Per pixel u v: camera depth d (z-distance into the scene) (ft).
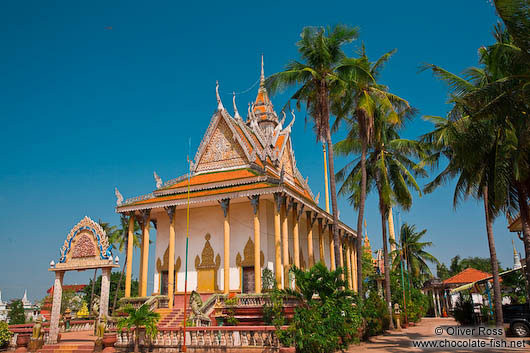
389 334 96.89
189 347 67.62
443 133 75.72
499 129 64.13
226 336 65.82
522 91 54.19
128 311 71.05
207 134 123.85
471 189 81.41
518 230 100.32
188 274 110.32
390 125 120.98
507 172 62.18
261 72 163.32
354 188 126.62
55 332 82.23
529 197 63.05
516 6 47.83
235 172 113.91
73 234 84.48
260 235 105.29
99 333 76.74
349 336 69.15
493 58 60.95
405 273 170.09
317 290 65.62
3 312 229.66
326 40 90.89
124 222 112.88
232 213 109.70
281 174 96.84
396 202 122.42
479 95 57.16
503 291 150.41
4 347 84.43
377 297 103.91
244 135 125.59
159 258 115.24
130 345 73.31
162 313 93.86
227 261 96.89
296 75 89.30
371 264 184.03
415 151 117.60
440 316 204.44
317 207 115.14
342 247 150.10
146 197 112.57
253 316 84.43
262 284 95.66
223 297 92.38
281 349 59.82
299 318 61.21
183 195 108.27
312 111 93.04
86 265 81.87
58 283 84.23
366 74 87.56
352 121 105.70
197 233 112.37
